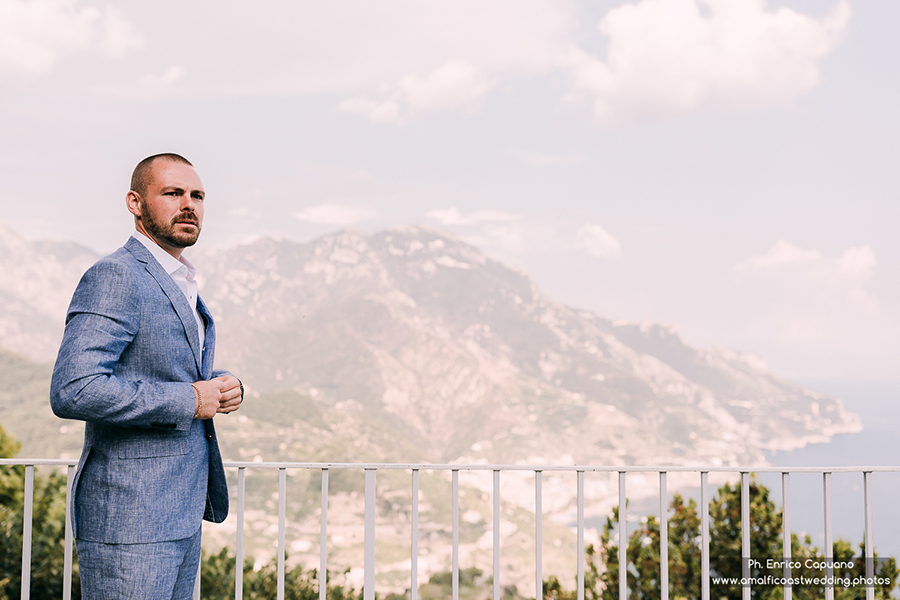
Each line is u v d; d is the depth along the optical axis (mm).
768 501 4543
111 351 1418
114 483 1468
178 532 1514
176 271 1666
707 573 2357
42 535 4730
